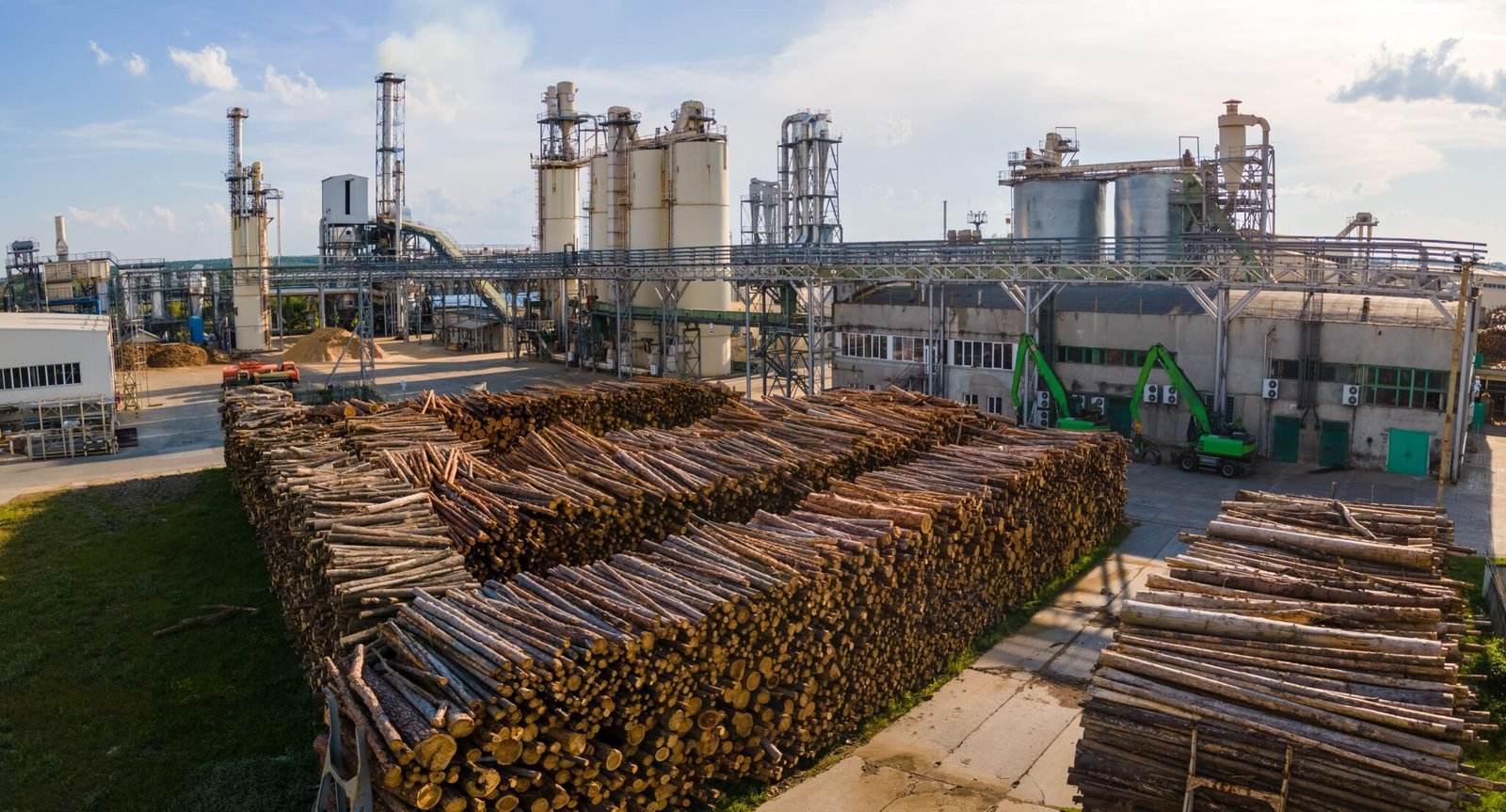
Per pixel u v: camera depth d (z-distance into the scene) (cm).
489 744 1192
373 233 9931
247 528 3014
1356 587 1467
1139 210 5066
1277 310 3875
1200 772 1169
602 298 8000
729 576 1545
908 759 1636
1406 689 1201
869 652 1727
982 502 2056
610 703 1305
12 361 4734
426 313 11112
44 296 8750
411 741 1152
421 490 2019
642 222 7775
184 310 10531
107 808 1498
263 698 1864
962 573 2019
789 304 5384
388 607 1472
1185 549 2759
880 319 4991
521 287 9500
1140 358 4138
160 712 1808
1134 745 1220
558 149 9038
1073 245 4653
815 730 1620
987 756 1648
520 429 3195
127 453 4497
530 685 1241
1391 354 3581
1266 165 5272
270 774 1562
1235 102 5309
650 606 1442
